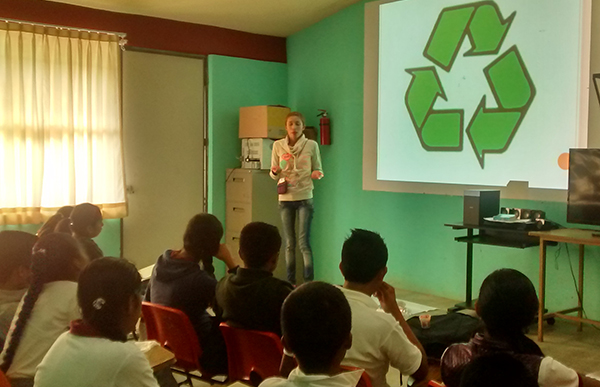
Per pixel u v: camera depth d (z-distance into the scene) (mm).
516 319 1524
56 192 4957
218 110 6059
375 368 1913
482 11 4762
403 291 5453
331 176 6148
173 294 2746
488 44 4734
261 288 2393
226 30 6129
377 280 2068
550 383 1472
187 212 6031
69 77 4969
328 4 5711
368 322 1885
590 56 4133
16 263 2232
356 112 5824
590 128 4148
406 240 5477
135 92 5570
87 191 5129
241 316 2414
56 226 3439
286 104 6598
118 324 1588
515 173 4605
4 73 4699
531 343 1594
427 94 5172
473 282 5016
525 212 4383
